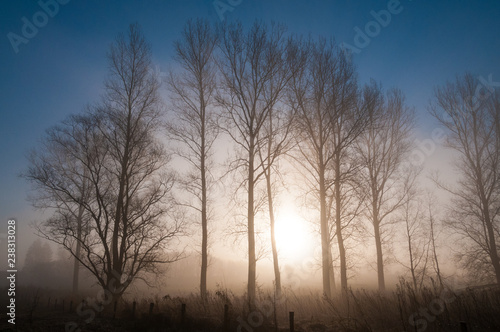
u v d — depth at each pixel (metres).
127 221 22.50
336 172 21.86
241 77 20.95
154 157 23.36
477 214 27.56
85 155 22.84
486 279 26.61
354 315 12.65
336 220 20.95
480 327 9.63
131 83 24.33
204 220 22.27
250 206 19.69
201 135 23.41
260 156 20.59
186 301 16.48
